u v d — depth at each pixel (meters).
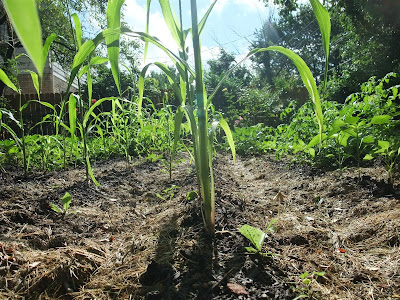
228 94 8.07
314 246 1.35
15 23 0.22
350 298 0.97
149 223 1.63
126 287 1.01
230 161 4.49
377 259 1.20
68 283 1.04
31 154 3.29
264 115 7.68
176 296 0.92
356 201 1.87
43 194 1.98
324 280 1.07
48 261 1.10
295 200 2.07
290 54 1.05
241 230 1.19
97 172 3.11
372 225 1.47
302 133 4.05
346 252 1.28
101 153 4.39
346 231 1.48
